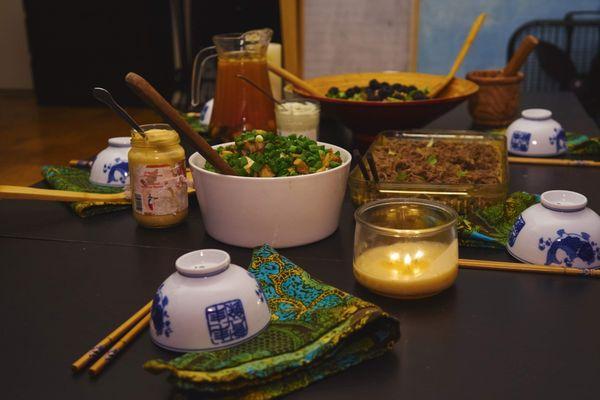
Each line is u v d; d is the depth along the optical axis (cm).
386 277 98
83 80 506
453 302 99
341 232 126
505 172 131
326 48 283
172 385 80
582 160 164
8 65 558
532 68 344
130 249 119
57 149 409
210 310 84
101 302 100
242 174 118
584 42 365
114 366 84
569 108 216
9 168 374
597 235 108
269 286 98
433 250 99
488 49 385
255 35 160
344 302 88
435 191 125
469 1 379
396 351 86
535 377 81
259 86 164
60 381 81
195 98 186
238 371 75
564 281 105
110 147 147
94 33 491
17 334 91
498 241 116
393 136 160
